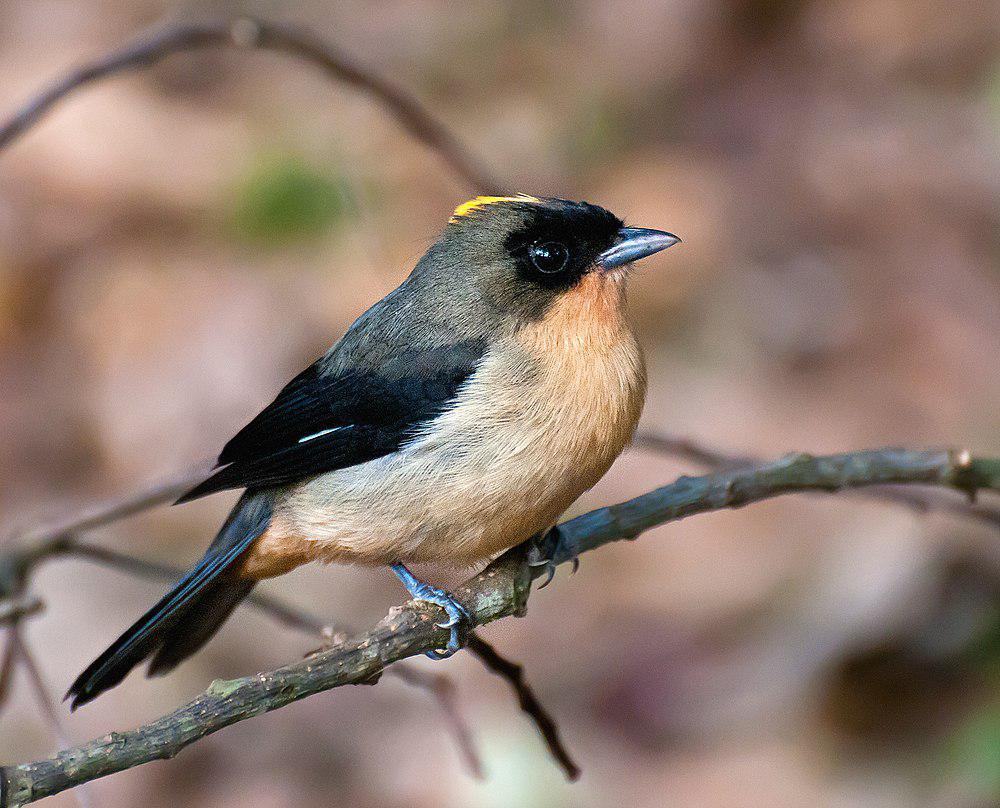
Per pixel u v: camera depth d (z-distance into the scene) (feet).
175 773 42.32
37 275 59.41
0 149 30.89
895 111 59.11
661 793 38.93
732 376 50.03
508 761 40.42
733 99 62.08
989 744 36.42
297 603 46.21
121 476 52.29
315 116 63.57
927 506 29.84
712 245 55.06
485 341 26.96
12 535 30.30
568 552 26.09
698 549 44.91
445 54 67.31
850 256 53.21
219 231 59.93
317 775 41.86
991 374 47.70
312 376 28.53
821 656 40.06
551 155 61.36
